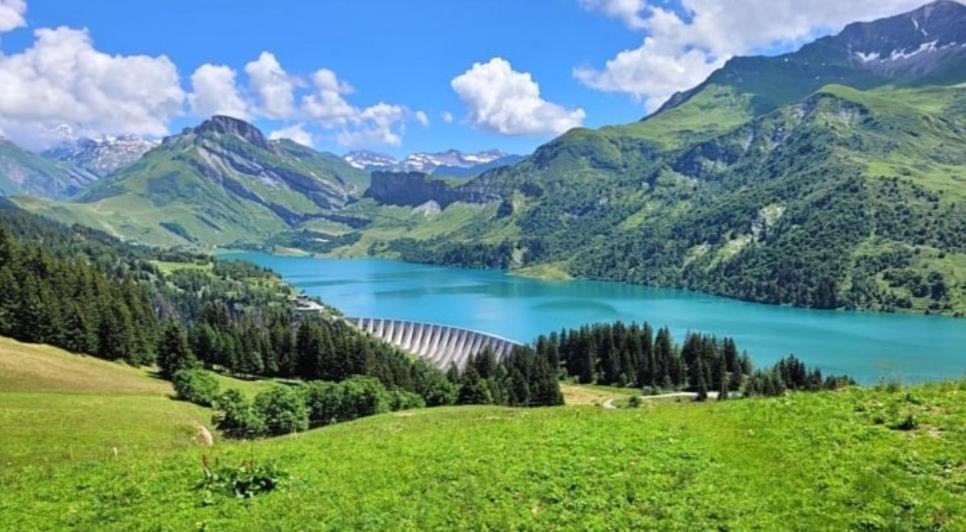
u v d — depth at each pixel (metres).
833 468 21.38
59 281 161.25
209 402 99.69
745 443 24.75
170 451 34.34
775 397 32.09
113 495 25.06
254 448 31.62
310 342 163.38
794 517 18.88
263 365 161.62
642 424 28.98
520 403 154.12
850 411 26.70
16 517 23.53
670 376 195.62
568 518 20.12
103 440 48.16
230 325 186.00
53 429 49.47
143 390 103.00
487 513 20.83
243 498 23.64
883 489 19.52
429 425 37.62
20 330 126.75
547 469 23.91
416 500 22.28
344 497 23.06
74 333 130.75
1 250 160.50
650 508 20.25
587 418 31.91
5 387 81.06
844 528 17.98
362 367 161.00
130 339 137.88
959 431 22.94
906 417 24.30
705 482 21.61
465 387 136.38
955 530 17.14
